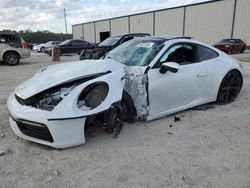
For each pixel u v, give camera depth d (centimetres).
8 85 714
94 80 308
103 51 1035
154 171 263
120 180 248
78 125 295
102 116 332
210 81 446
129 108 364
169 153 299
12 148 312
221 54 487
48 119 278
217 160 284
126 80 363
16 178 253
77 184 243
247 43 2708
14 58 1265
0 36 1227
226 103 487
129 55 410
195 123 390
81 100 300
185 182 244
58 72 337
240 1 2705
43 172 262
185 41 426
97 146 314
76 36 5528
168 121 396
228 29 2873
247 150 307
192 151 304
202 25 3144
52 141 290
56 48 1562
